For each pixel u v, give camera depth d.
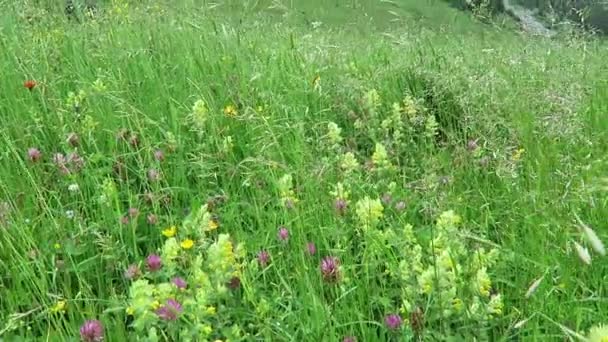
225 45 6.07
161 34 6.25
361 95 5.04
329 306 2.64
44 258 2.97
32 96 4.69
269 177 3.69
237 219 3.37
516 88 4.70
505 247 3.11
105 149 4.26
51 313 2.69
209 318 2.62
